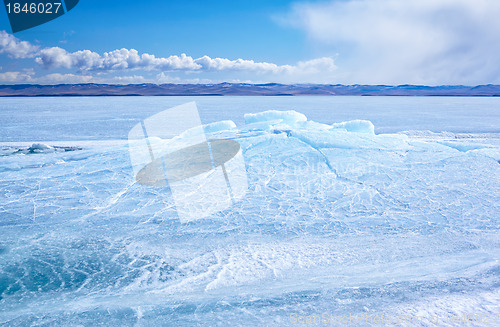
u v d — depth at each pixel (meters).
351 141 6.82
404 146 6.91
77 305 2.41
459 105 59.12
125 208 4.48
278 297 2.40
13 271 2.96
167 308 2.29
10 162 6.62
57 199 4.77
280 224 4.05
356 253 3.31
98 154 6.95
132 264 3.10
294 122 8.86
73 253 3.32
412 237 3.72
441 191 5.03
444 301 2.27
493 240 3.62
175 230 3.87
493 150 6.68
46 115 27.97
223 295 2.50
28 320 2.19
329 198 4.84
